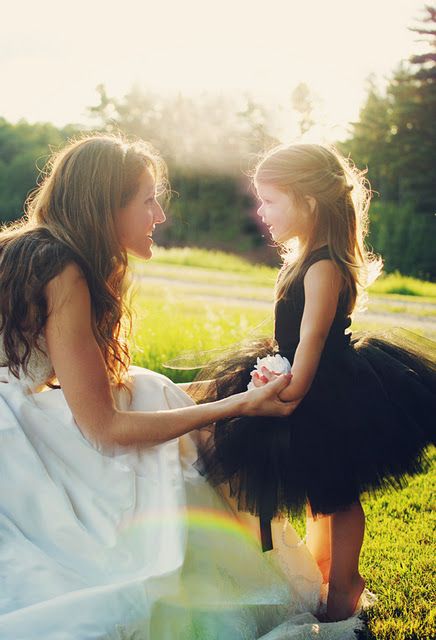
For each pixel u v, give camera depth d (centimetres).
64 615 212
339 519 281
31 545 235
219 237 4112
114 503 245
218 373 311
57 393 265
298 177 286
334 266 279
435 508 392
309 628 253
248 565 261
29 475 243
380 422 275
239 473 274
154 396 283
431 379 299
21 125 5312
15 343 254
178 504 242
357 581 283
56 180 270
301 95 4131
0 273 254
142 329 727
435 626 280
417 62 3884
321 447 271
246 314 1136
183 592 233
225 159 4244
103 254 264
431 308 1507
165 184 304
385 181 3919
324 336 273
